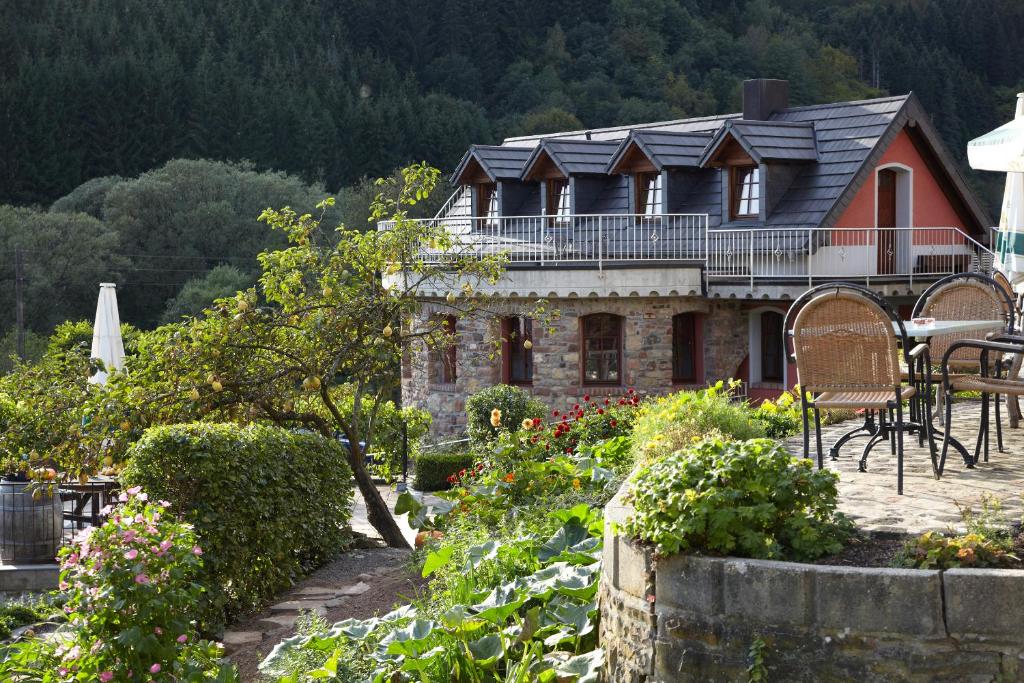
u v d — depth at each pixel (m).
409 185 13.57
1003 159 10.88
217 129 64.12
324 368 12.77
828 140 25.11
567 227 27.27
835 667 4.74
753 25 66.56
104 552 6.47
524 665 5.91
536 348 23.42
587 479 9.77
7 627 9.77
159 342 12.23
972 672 4.60
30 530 12.31
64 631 7.95
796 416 10.66
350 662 6.47
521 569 7.34
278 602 9.59
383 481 21.58
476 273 14.00
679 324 23.73
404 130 66.94
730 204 25.06
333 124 66.19
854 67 63.50
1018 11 62.84
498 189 28.64
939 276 24.16
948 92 59.81
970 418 9.83
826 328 6.57
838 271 23.77
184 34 69.62
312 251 13.11
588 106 65.88
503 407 21.55
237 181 56.62
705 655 5.00
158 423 11.96
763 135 24.52
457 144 66.38
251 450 9.72
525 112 68.50
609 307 22.91
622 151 26.09
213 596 8.91
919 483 6.77
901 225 25.61
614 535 5.57
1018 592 4.55
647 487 5.32
